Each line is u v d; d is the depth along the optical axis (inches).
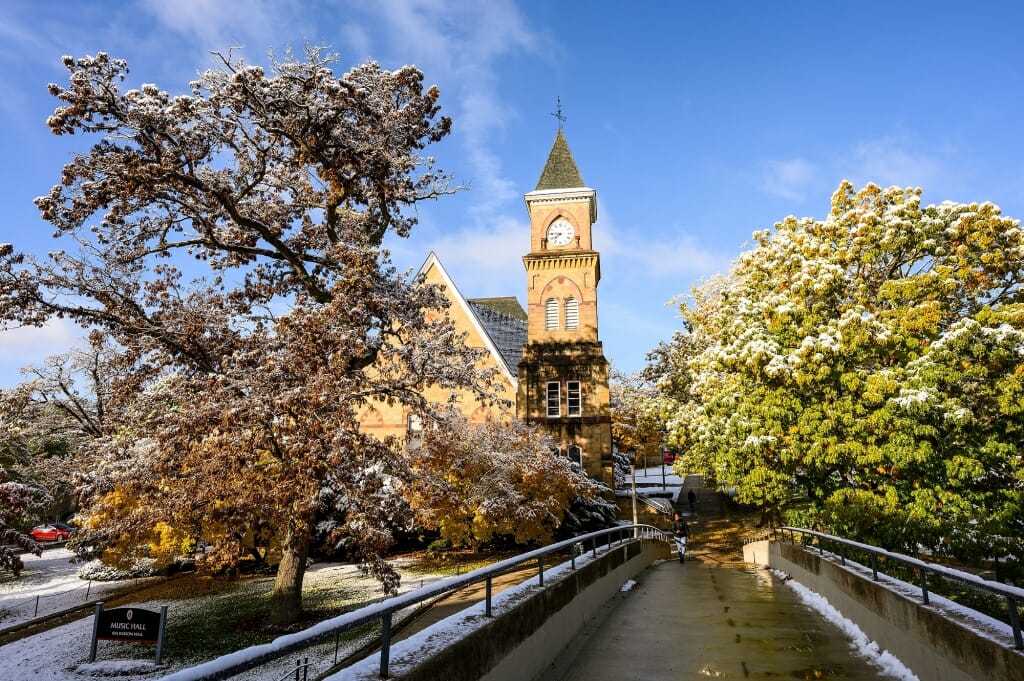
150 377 733.9
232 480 636.1
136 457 729.0
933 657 278.8
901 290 814.5
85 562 1342.3
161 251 737.6
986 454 689.0
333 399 590.6
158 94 644.7
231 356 656.4
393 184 764.0
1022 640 223.6
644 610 503.2
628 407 2085.4
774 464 862.5
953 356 697.0
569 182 1690.5
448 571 1002.1
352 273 674.8
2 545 643.5
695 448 1100.5
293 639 146.3
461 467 803.4
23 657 648.4
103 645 646.5
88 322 671.1
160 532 1003.9
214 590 970.7
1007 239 812.6
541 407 1540.4
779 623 438.6
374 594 860.0
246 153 764.0
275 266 842.8
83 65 611.8
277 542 1010.1
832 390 802.2
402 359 727.1
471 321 1617.9
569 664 339.3
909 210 863.7
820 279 853.8
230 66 667.4
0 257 606.5
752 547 991.6
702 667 328.5
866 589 380.5
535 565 1024.9
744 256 1035.9
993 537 664.4
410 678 186.1
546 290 1615.4
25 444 1314.0
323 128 685.9
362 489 595.2
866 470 767.7
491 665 252.5
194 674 117.8
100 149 651.5
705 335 1475.1
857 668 323.9
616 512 1459.2
